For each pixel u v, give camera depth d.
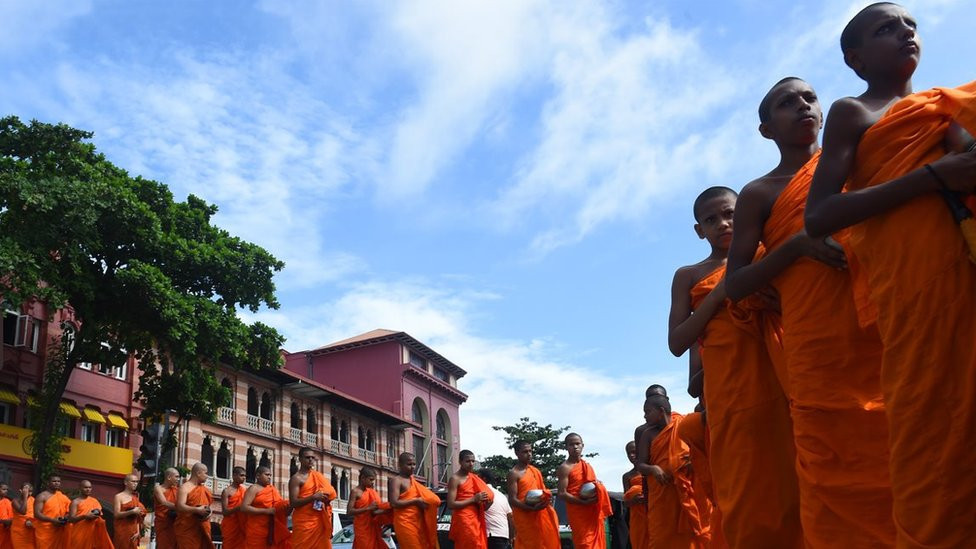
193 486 16.69
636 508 10.09
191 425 41.69
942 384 2.65
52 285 27.39
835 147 3.15
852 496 3.37
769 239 3.96
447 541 15.90
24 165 28.05
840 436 3.43
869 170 3.07
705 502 7.85
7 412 34.03
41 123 29.48
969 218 2.66
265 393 49.06
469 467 13.43
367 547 14.38
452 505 13.12
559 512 15.95
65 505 19.56
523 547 12.09
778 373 4.09
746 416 4.27
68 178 28.44
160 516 16.69
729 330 4.39
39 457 31.05
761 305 4.07
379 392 64.56
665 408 8.45
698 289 5.10
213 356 31.33
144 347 31.80
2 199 26.70
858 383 3.46
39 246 26.67
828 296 3.52
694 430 5.95
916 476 2.69
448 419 71.81
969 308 2.64
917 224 2.77
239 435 45.34
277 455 48.34
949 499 2.62
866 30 3.43
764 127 4.43
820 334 3.52
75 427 36.66
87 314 29.33
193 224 32.84
